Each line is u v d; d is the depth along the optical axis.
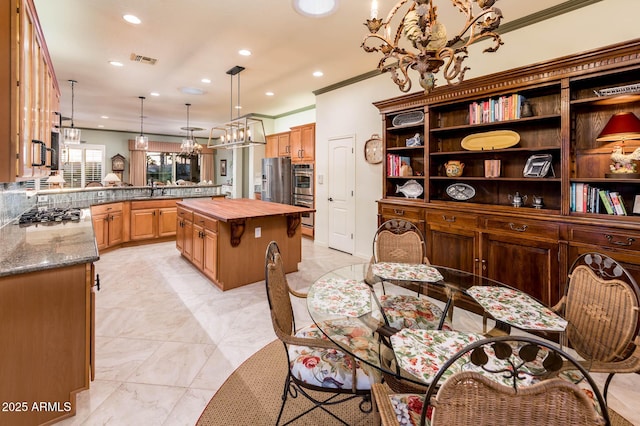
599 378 2.07
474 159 3.47
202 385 1.97
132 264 4.51
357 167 4.96
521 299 1.81
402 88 1.88
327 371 1.47
